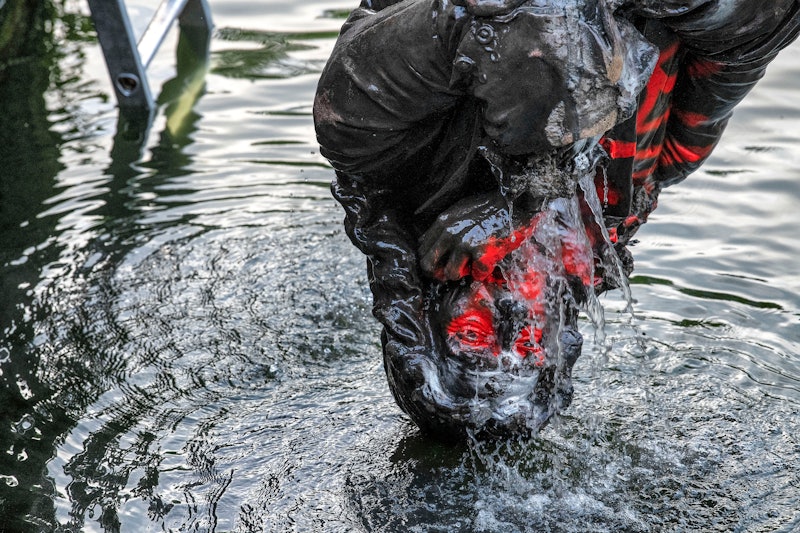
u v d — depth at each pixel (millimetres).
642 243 7270
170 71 10406
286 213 7738
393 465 5102
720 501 4824
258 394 5750
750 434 5309
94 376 5902
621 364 5934
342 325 6395
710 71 4992
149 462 5180
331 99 4488
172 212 7766
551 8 3949
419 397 4879
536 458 5125
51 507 4852
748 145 8539
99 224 7598
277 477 5043
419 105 4352
